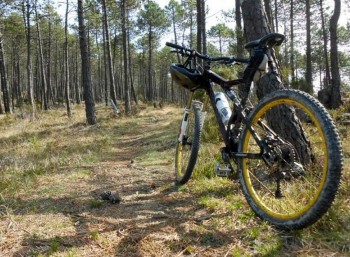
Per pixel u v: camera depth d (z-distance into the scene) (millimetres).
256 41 2693
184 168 4027
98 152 8211
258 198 2779
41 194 3986
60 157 7102
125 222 2920
